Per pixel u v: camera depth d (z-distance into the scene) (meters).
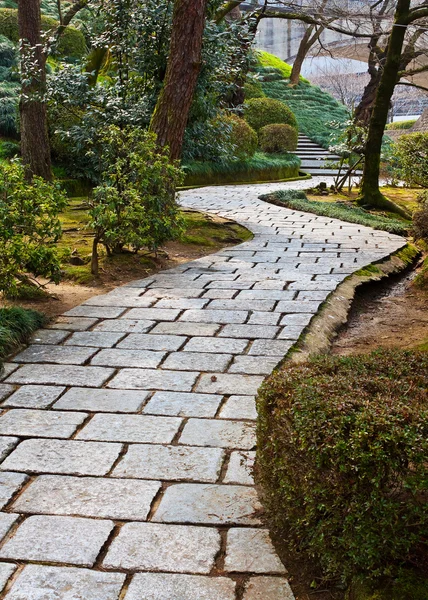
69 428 3.81
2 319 5.32
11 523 2.92
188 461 3.45
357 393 2.62
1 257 5.96
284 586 2.54
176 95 9.88
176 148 10.05
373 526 2.33
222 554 2.73
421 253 9.77
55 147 14.57
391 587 2.34
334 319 6.04
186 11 9.66
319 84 38.81
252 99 24.28
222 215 12.36
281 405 2.72
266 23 35.19
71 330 5.58
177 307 6.22
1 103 16.00
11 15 19.77
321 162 24.27
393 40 13.55
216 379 4.53
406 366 3.04
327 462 2.41
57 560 2.67
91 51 18.48
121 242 8.04
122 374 4.63
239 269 7.88
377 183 14.31
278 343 5.21
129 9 11.58
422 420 2.37
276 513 2.81
